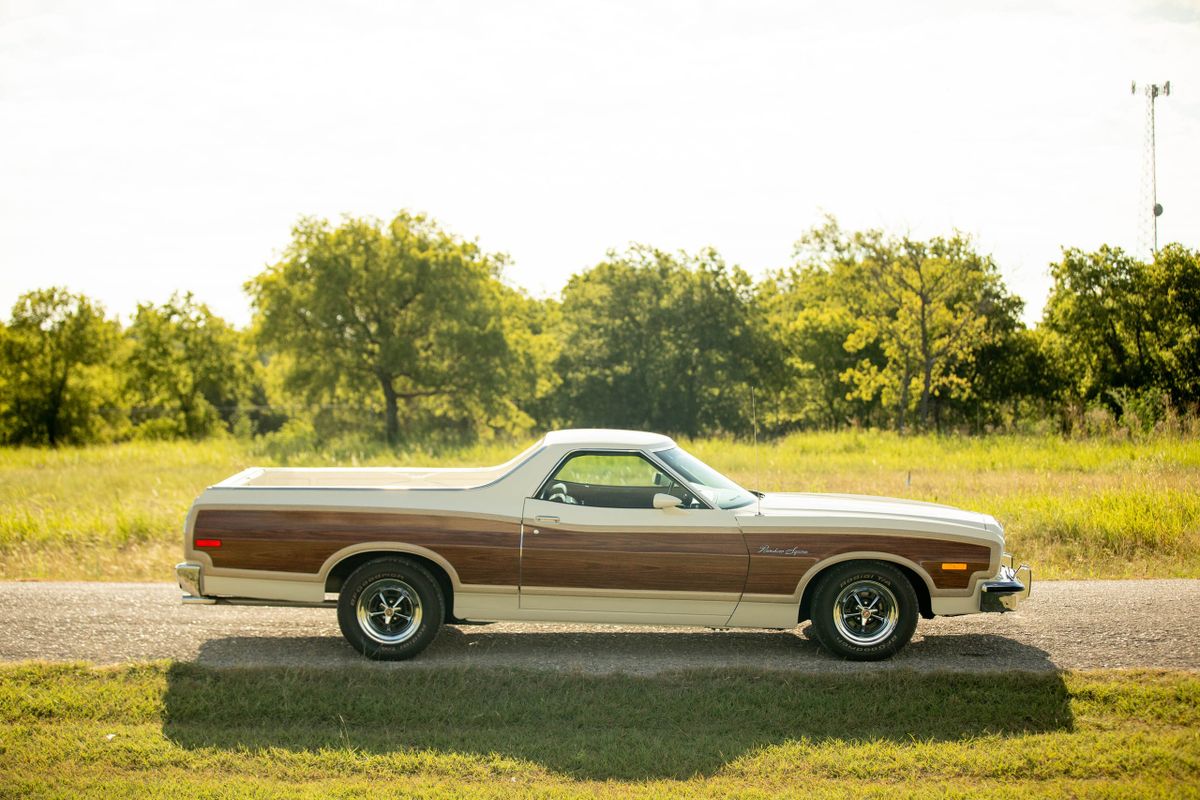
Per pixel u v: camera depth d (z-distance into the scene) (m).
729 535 6.96
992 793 4.90
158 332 54.12
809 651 7.33
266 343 33.81
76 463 25.41
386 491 7.12
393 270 33.56
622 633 7.90
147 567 10.55
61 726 5.82
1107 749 5.41
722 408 42.84
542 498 7.09
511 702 6.17
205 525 7.05
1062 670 6.68
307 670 6.69
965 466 19.91
